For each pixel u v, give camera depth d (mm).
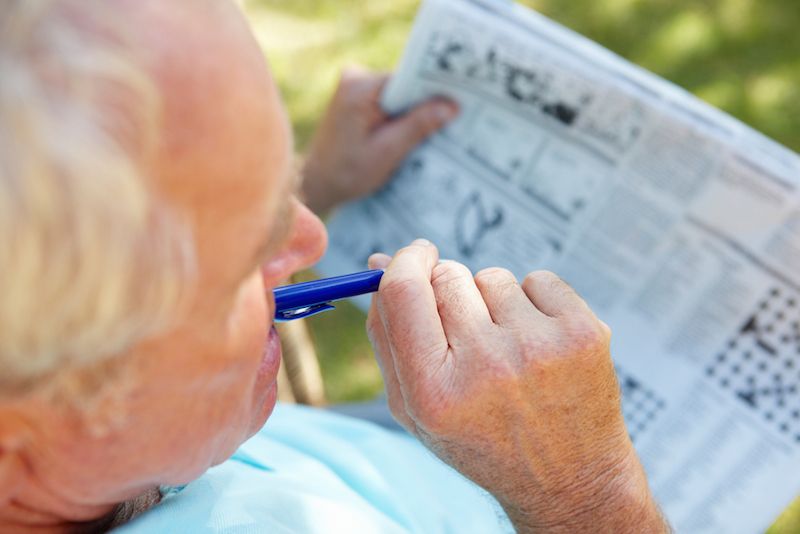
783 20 2002
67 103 290
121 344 347
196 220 359
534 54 1119
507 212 1217
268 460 779
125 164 295
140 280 323
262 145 380
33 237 285
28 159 279
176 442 486
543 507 712
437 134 1231
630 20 2021
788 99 1940
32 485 486
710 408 1126
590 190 1165
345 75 1252
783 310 1093
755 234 1090
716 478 1116
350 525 669
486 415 647
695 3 2027
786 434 1095
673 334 1145
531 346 644
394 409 726
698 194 1106
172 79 336
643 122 1105
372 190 1276
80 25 308
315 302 683
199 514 614
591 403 668
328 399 1747
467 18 1125
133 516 636
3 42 292
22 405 402
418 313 646
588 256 1184
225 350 452
